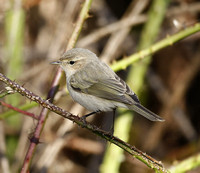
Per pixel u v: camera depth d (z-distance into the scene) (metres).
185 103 12.71
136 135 11.65
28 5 11.22
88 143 11.91
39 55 12.62
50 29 12.72
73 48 8.42
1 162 10.50
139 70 10.02
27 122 11.05
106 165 9.05
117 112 9.85
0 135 10.77
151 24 10.55
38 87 11.68
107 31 11.81
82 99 8.04
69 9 12.05
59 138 10.77
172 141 12.26
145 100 11.80
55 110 5.48
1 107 10.34
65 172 11.94
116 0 14.16
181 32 7.81
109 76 7.94
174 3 13.34
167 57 12.92
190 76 12.41
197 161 7.48
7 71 11.51
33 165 11.20
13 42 11.54
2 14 11.48
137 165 11.26
